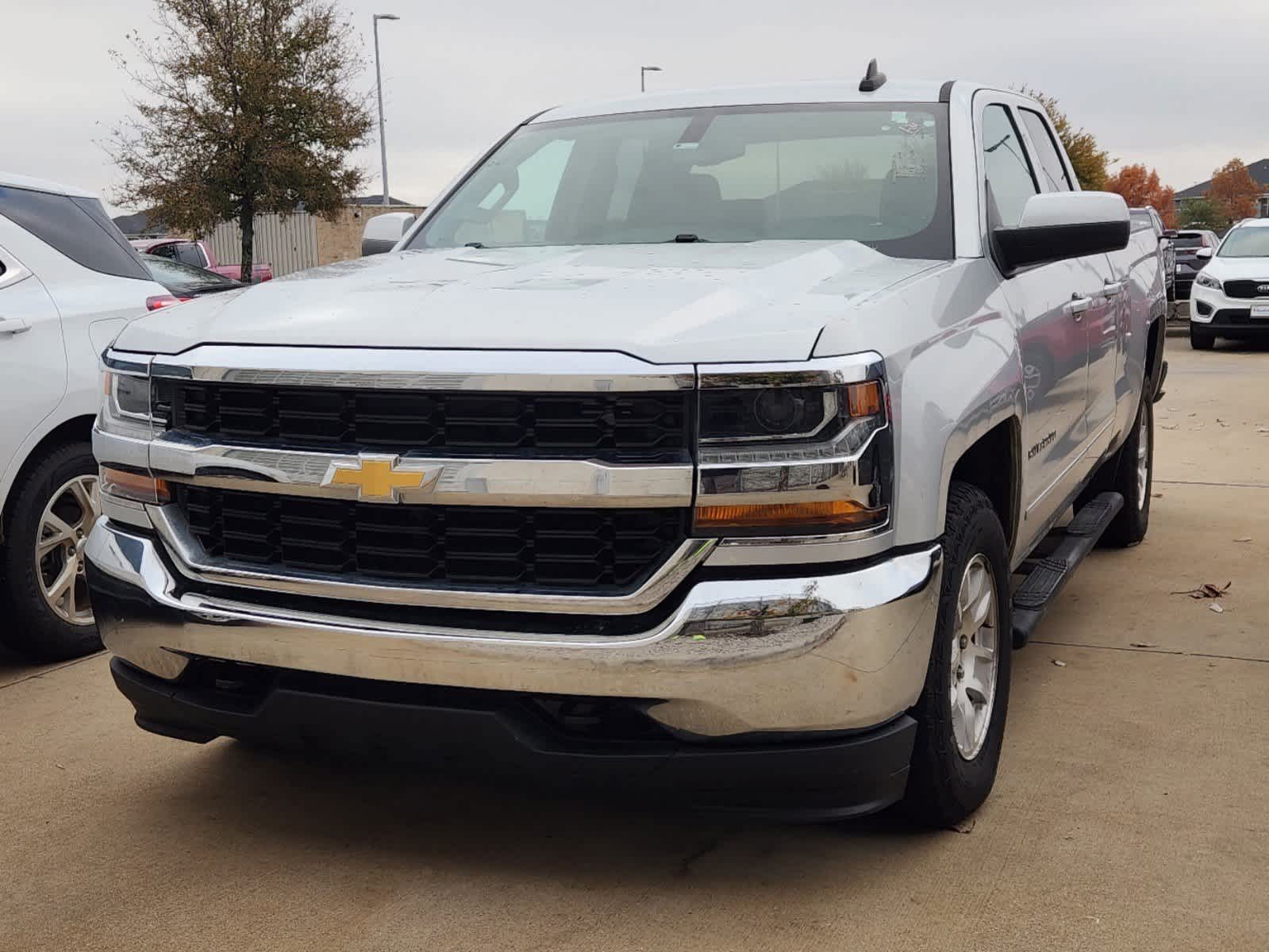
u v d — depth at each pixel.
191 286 6.77
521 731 2.53
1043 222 3.48
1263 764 3.40
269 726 2.73
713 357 2.42
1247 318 17.06
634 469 2.42
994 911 2.64
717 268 3.02
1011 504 3.35
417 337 2.56
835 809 2.56
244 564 2.74
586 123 4.27
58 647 4.47
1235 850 2.90
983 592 3.11
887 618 2.49
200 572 2.78
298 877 2.84
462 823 3.11
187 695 2.84
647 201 3.81
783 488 2.42
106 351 3.04
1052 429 3.78
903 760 2.63
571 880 2.80
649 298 2.66
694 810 2.57
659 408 2.43
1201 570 5.55
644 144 4.03
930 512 2.61
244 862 2.92
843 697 2.47
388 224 4.22
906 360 2.63
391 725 2.60
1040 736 3.62
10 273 4.41
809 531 2.44
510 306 2.66
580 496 2.44
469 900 2.73
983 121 3.96
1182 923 2.59
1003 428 3.26
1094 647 4.46
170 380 2.79
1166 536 6.24
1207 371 14.68
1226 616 4.82
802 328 2.48
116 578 2.88
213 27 31.00
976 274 3.28
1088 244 3.31
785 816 2.55
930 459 2.61
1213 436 9.55
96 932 2.62
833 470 2.43
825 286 2.86
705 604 2.42
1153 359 5.79
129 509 2.91
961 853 2.90
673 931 2.58
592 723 2.55
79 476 4.52
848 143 3.78
